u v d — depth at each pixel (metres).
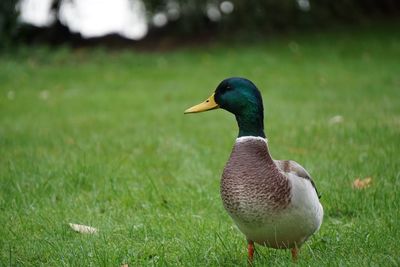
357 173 9.28
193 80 20.72
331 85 18.73
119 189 9.06
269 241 5.97
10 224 7.85
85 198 8.84
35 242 7.25
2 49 25.05
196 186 9.17
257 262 6.29
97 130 13.48
